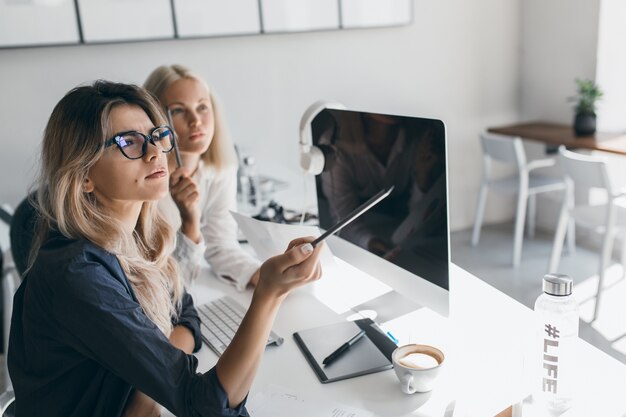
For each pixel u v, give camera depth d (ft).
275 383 3.75
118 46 10.11
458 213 13.75
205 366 4.07
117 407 3.31
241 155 9.78
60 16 9.53
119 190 3.33
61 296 3.04
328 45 11.53
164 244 4.18
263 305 3.19
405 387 3.51
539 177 12.57
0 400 3.92
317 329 4.38
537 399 3.30
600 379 3.51
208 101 6.06
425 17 12.25
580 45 12.12
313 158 5.01
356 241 4.72
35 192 3.76
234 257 5.61
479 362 3.81
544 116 13.25
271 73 11.21
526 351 3.63
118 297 3.11
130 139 3.29
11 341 3.43
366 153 4.38
